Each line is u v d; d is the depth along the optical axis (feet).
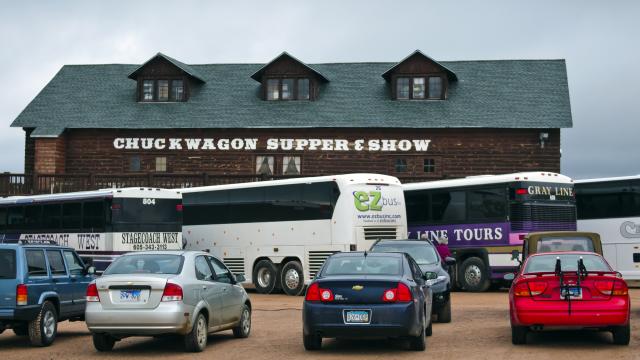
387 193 91.76
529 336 52.37
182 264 47.16
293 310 73.46
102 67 162.81
